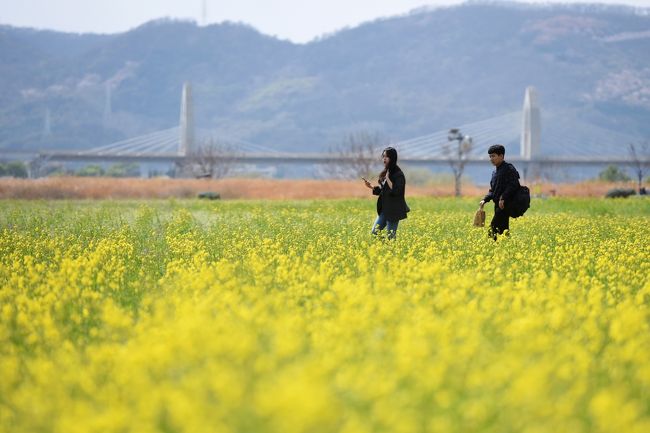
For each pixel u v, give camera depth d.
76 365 21.73
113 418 16.70
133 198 173.25
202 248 48.81
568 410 17.62
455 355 20.58
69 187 172.50
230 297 28.52
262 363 19.09
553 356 22.22
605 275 38.91
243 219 74.81
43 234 57.88
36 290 32.56
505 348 22.67
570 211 103.88
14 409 19.80
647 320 30.11
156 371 20.06
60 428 17.16
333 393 17.91
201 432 15.12
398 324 25.73
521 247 48.81
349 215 86.25
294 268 36.22
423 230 62.22
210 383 18.11
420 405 18.00
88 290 32.25
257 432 15.59
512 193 52.62
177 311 27.20
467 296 30.91
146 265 42.22
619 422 17.30
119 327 25.61
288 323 23.59
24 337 25.84
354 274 39.12
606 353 23.69
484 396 18.31
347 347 21.61
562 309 27.11
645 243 56.81
